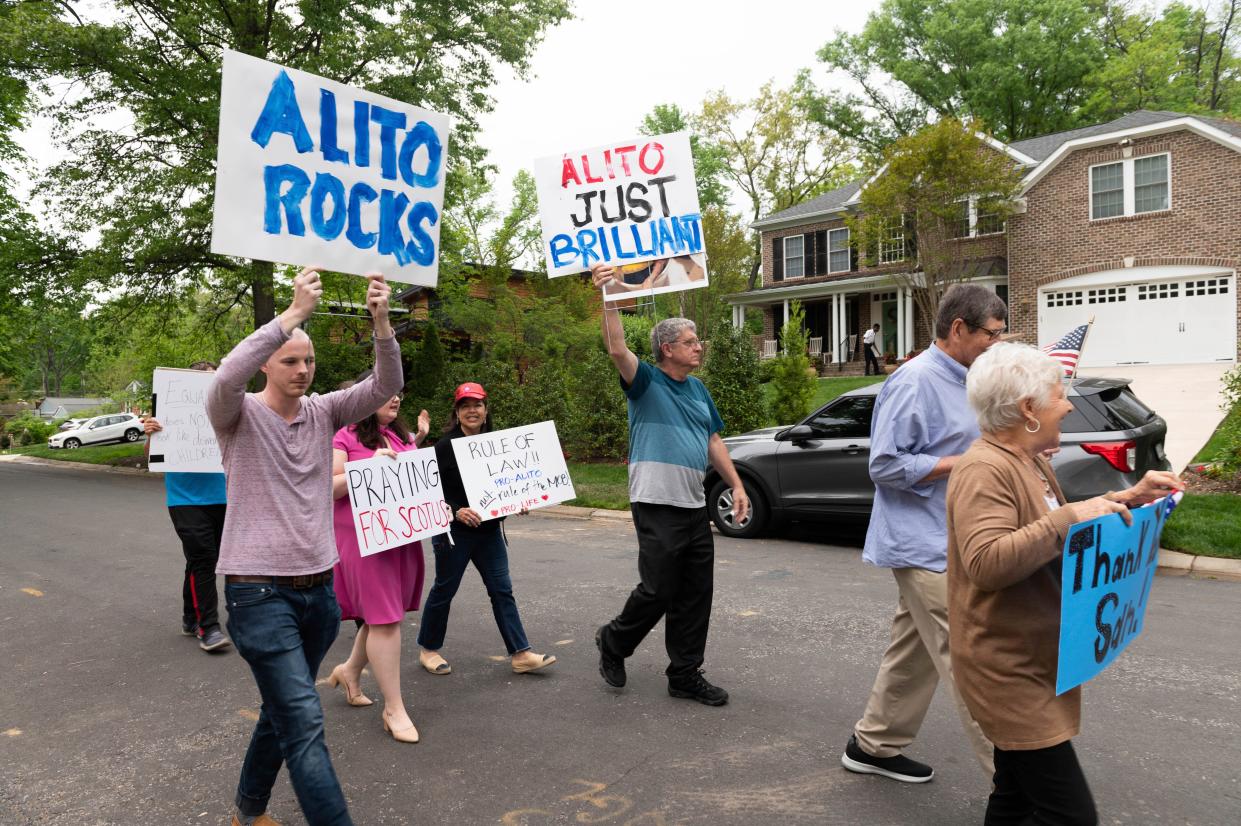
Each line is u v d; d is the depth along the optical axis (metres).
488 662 4.88
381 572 3.80
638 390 4.00
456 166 19.67
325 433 2.88
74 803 3.27
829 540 8.56
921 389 2.93
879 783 3.23
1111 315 22.44
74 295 18.75
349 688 4.22
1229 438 9.31
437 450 4.51
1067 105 37.41
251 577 2.61
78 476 19.72
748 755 3.50
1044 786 2.02
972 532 2.01
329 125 3.21
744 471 8.62
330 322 21.39
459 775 3.39
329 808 2.49
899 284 24.27
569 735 3.76
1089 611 1.95
